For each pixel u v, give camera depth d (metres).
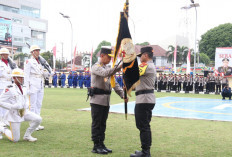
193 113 11.64
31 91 7.90
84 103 14.81
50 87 34.06
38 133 7.18
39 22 96.62
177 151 5.70
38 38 97.50
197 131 7.76
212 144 6.31
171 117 10.27
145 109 5.22
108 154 5.39
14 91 6.05
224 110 12.97
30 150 5.53
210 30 69.69
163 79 29.47
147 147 5.18
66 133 7.20
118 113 10.99
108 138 6.76
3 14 86.25
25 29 88.00
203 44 70.81
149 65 5.27
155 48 69.69
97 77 5.57
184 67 44.84
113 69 5.22
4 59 8.55
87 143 6.20
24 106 6.21
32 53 8.12
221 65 31.45
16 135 6.12
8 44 70.25
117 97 19.22
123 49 5.04
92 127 5.54
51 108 12.44
